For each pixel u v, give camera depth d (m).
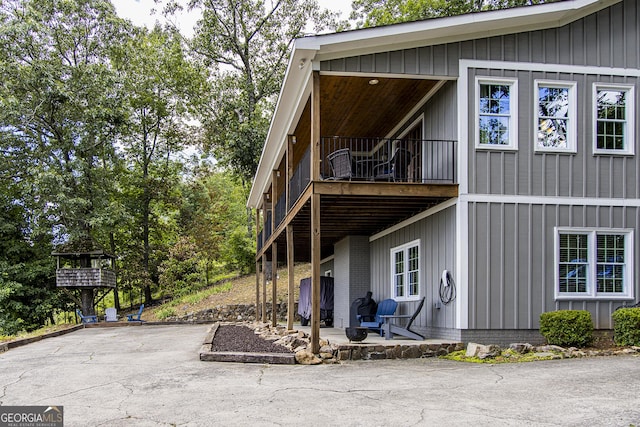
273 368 7.92
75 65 23.89
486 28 9.70
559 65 10.02
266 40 28.06
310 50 8.95
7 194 23.62
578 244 9.82
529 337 9.44
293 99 11.09
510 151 9.71
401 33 9.20
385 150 14.31
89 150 23.38
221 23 27.41
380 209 10.88
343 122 12.93
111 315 20.22
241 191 33.69
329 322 16.48
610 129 10.15
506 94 9.89
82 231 22.25
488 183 9.59
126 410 5.52
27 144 23.72
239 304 20.97
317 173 9.16
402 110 12.07
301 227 12.80
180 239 27.33
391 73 9.48
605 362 7.73
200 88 27.88
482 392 5.92
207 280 28.22
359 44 9.20
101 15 24.02
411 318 10.09
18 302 22.19
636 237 9.95
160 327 18.05
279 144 14.08
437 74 9.63
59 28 23.39
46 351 11.00
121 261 27.62
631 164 10.10
